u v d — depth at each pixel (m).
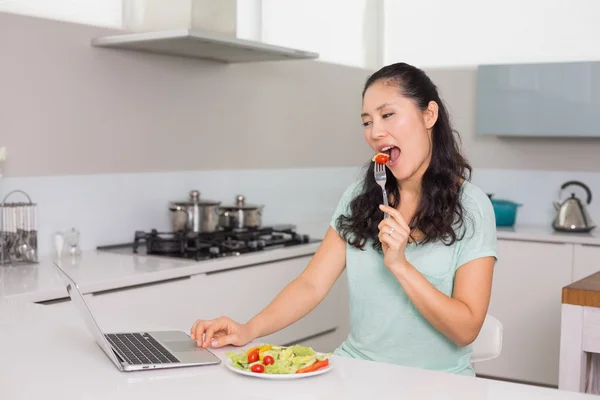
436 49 5.24
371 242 2.02
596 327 2.33
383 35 5.43
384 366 1.62
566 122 4.41
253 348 1.64
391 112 1.89
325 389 1.45
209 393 1.42
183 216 3.70
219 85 4.15
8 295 2.51
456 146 2.01
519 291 4.36
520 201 4.96
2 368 1.57
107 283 2.82
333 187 5.09
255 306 3.56
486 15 5.07
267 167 4.54
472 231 1.91
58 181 3.40
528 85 4.50
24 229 3.12
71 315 2.07
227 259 3.37
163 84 3.83
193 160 4.04
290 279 3.77
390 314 1.97
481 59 5.10
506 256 4.39
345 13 5.18
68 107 3.41
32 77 3.26
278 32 4.62
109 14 3.62
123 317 2.07
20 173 3.25
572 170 4.80
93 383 1.48
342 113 5.13
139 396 1.40
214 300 3.32
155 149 3.83
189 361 1.62
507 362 4.40
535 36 4.93
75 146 3.45
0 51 3.14
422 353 1.96
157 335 1.86
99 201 3.58
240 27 4.34
